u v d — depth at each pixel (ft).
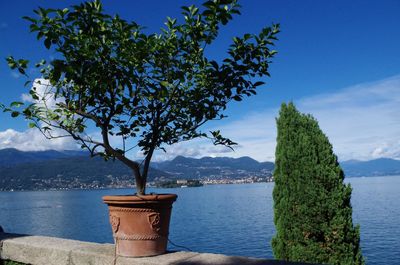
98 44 12.46
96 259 13.74
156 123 14.52
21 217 436.35
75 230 305.12
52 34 11.24
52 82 13.75
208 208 508.12
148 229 13.25
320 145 23.06
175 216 402.31
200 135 15.42
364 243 196.13
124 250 13.29
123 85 12.43
